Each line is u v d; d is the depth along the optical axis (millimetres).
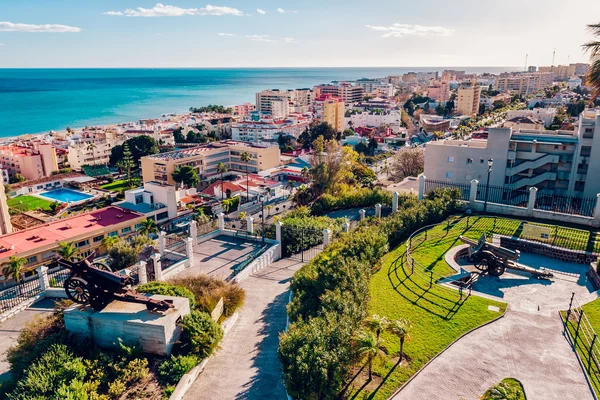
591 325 22844
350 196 54281
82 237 63062
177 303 24562
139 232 63500
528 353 21062
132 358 22328
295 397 19234
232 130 176625
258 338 26125
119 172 138375
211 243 43406
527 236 34750
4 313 30531
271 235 43688
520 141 59812
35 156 132375
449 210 42000
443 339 22359
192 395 21109
